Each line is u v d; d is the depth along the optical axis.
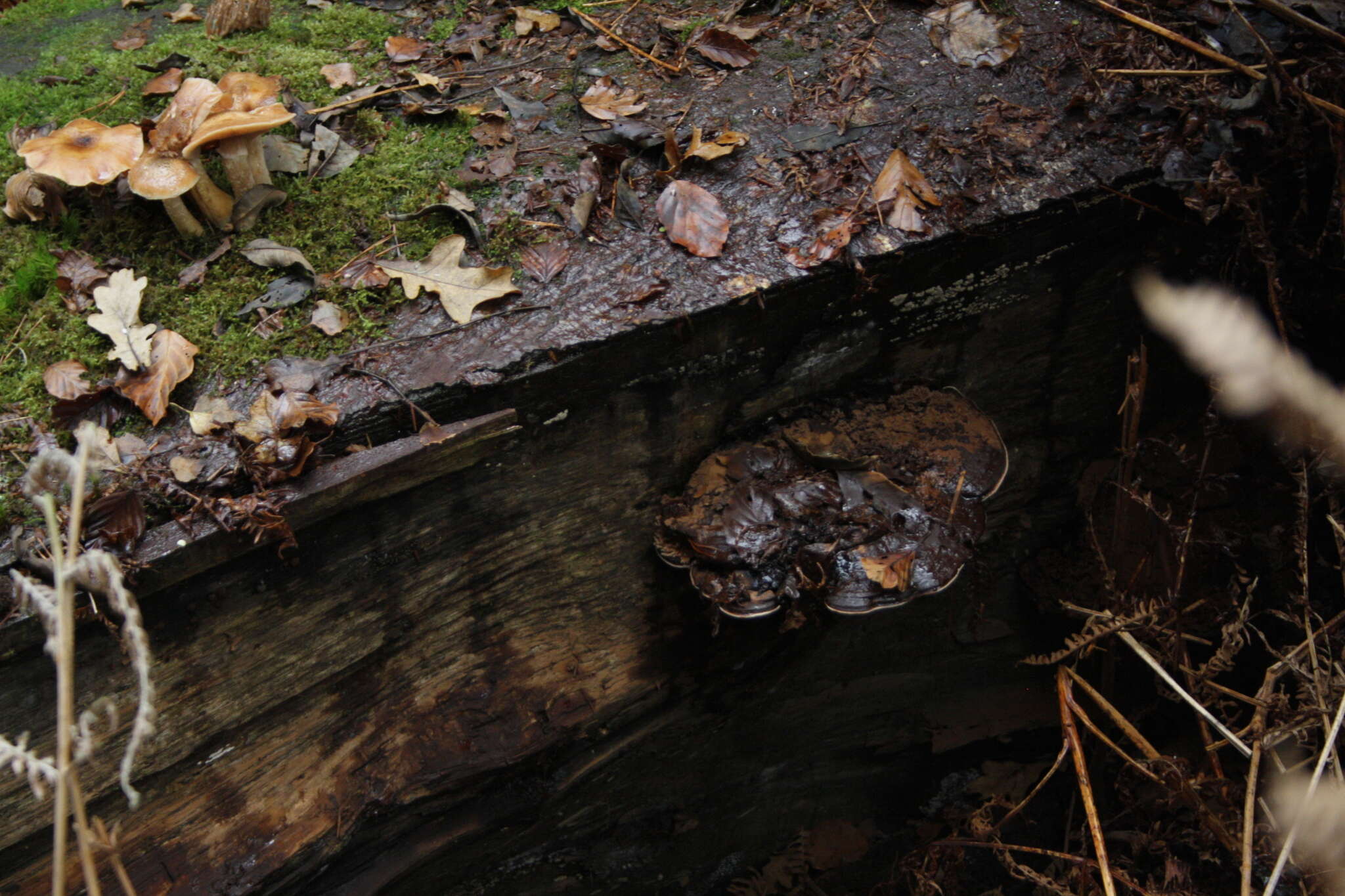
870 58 1.73
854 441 1.63
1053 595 1.82
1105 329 1.72
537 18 1.80
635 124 1.66
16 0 1.89
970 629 1.84
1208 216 1.62
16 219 1.60
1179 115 1.67
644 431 1.59
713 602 1.55
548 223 1.60
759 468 1.61
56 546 1.23
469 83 1.73
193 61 1.75
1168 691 1.71
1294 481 1.71
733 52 1.74
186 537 1.44
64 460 1.26
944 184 1.62
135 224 1.60
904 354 1.67
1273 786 1.63
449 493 1.53
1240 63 1.70
